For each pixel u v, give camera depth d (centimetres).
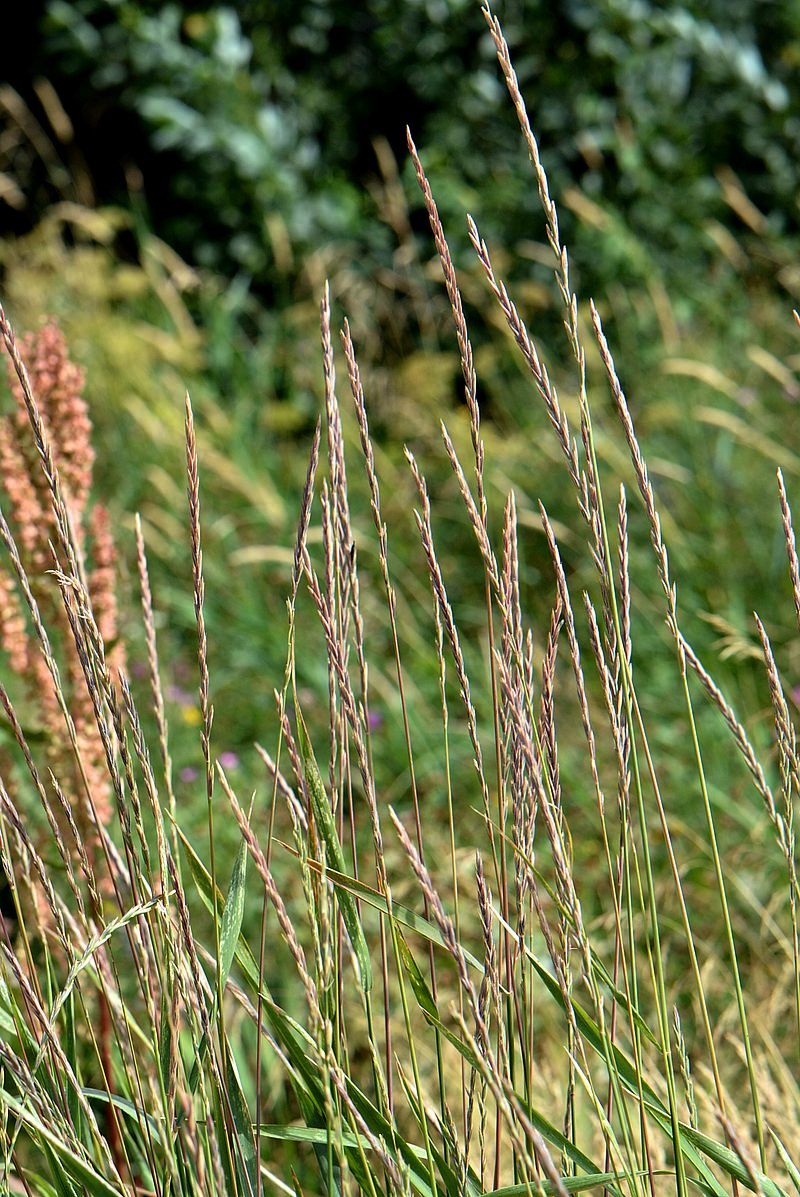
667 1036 132
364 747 137
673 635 133
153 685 146
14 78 801
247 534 570
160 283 666
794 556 136
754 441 471
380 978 297
